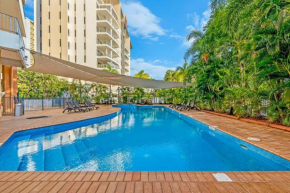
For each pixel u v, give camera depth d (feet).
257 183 8.23
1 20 29.53
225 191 7.52
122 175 8.93
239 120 28.89
